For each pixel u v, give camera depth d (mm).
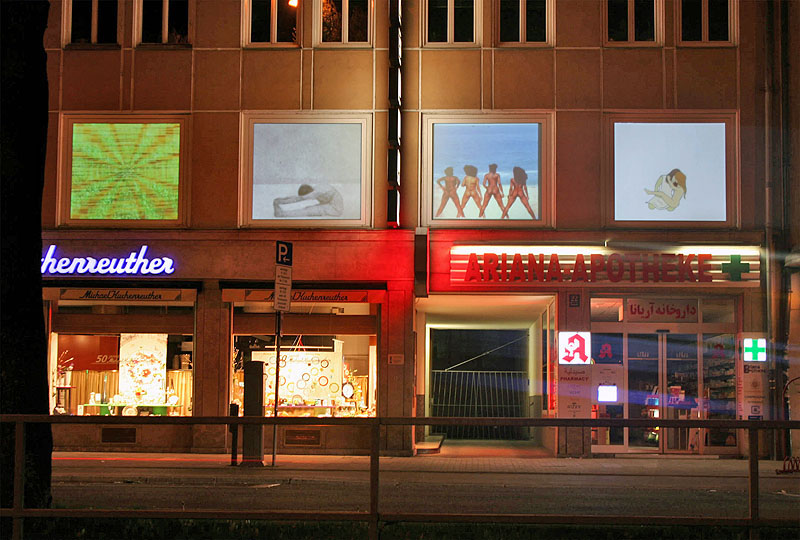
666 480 13086
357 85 18906
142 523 7180
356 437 18016
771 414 17922
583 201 18500
